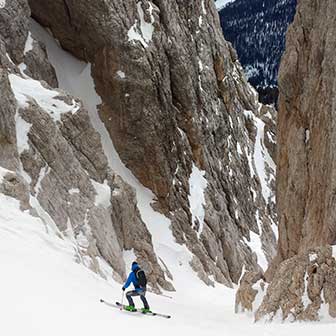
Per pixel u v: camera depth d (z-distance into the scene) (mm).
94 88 39375
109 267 25906
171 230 39250
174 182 41938
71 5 37375
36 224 20250
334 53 26094
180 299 30859
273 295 20344
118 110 39031
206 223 44312
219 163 51344
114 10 38156
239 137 60469
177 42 44312
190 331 13555
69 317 11672
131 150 39531
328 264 19922
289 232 30750
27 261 16016
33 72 34219
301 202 29625
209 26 54594
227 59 58125
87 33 38281
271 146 72250
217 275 41250
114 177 32156
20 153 24672
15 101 25891
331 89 26203
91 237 25969
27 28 34656
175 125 42906
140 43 39219
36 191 24281
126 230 31469
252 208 58188
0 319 10266
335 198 23578
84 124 31047
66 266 17969
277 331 17938
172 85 43812
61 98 30656
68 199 26266
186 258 38094
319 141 27547
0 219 19000
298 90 31359
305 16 30953
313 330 17734
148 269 31672
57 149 26984
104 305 14469
